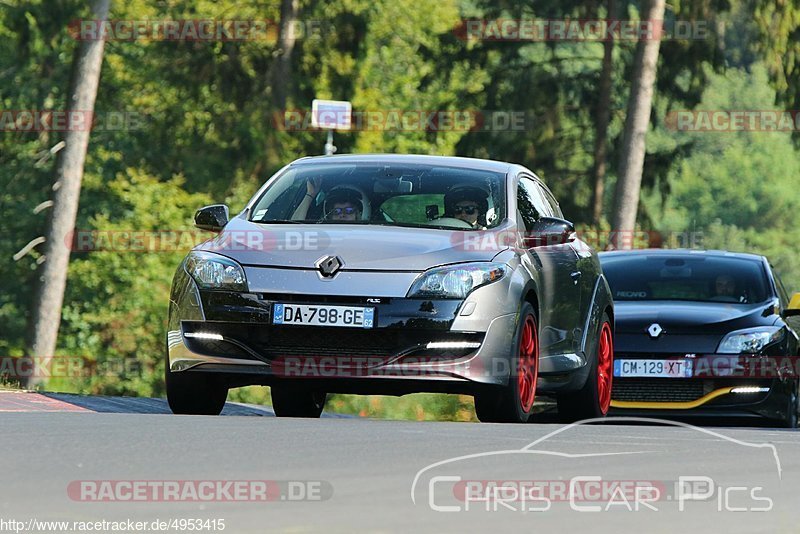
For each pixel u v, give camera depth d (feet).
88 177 421.18
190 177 414.62
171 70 397.60
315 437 64.64
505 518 37.76
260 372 91.76
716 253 152.15
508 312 92.84
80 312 394.52
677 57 377.09
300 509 39.19
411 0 488.85
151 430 66.39
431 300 90.84
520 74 411.75
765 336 135.23
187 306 93.91
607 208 597.52
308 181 103.65
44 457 52.29
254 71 402.31
